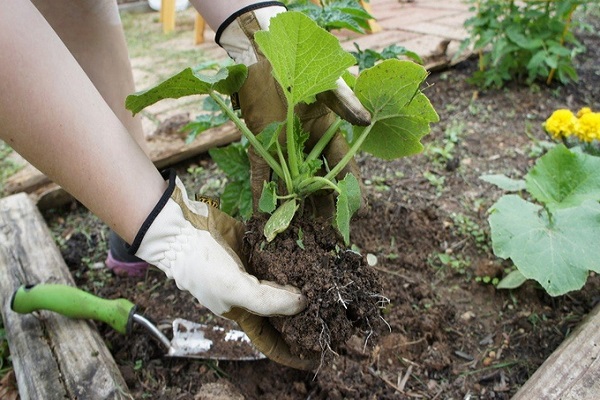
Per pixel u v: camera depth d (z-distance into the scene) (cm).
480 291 149
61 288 133
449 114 249
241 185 148
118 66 152
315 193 112
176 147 214
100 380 118
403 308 141
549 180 146
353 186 95
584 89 267
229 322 141
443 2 447
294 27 73
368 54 165
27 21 74
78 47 142
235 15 103
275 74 86
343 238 100
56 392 116
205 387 121
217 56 339
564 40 285
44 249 164
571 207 136
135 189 84
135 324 140
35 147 77
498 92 268
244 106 111
